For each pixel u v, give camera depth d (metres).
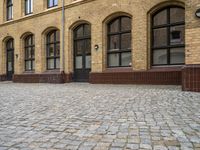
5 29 24.41
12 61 24.50
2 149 3.85
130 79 14.71
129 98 8.59
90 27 17.42
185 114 5.97
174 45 13.44
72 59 18.56
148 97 8.69
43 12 20.20
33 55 22.02
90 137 4.36
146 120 5.48
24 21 22.14
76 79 18.45
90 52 17.55
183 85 10.34
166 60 13.77
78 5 17.62
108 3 15.86
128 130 4.74
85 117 5.91
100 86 14.05
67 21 18.42
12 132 4.79
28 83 20.75
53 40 20.12
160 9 13.91
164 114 6.02
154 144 3.94
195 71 10.09
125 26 15.45
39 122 5.54
